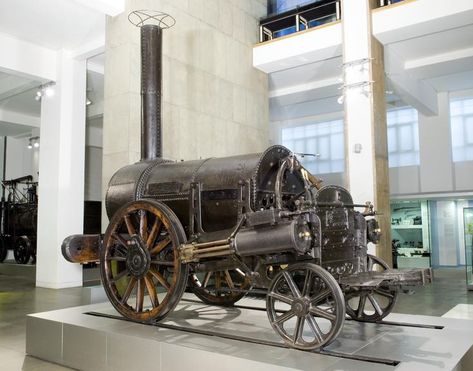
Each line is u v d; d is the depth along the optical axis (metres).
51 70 10.45
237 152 11.07
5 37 9.76
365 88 9.26
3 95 13.39
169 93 9.34
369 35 9.40
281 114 16.95
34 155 18.20
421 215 15.97
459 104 14.95
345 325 4.73
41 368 4.64
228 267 4.53
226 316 5.22
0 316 7.17
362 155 9.18
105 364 4.39
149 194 5.13
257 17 12.29
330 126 16.95
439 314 6.93
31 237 14.70
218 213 4.62
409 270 4.15
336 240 4.30
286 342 3.84
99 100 14.59
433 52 11.33
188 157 9.66
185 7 9.92
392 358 3.55
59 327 4.82
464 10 8.66
